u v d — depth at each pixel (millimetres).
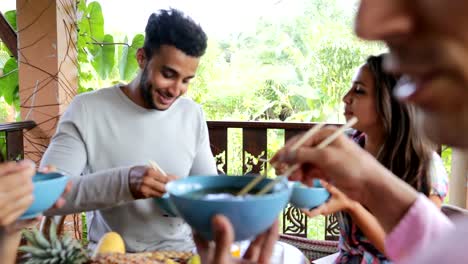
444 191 1436
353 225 1445
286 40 6320
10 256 772
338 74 5258
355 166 781
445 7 316
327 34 5863
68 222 2670
